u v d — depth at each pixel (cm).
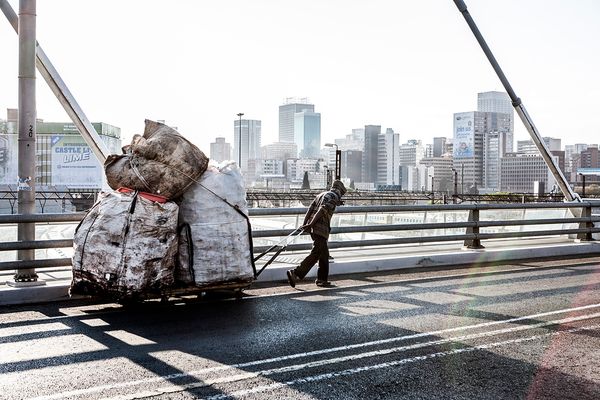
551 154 1694
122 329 758
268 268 1110
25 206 927
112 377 582
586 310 879
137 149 850
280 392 548
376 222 1606
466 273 1212
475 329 769
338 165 3412
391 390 556
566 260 1420
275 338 722
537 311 871
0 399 524
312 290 1022
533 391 558
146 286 804
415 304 912
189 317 823
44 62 1044
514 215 2202
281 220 1338
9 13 999
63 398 528
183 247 857
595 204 1622
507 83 1603
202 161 882
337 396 540
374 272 1216
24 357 641
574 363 639
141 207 820
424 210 1294
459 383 576
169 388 554
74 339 711
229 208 891
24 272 924
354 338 724
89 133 1087
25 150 930
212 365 620
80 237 815
